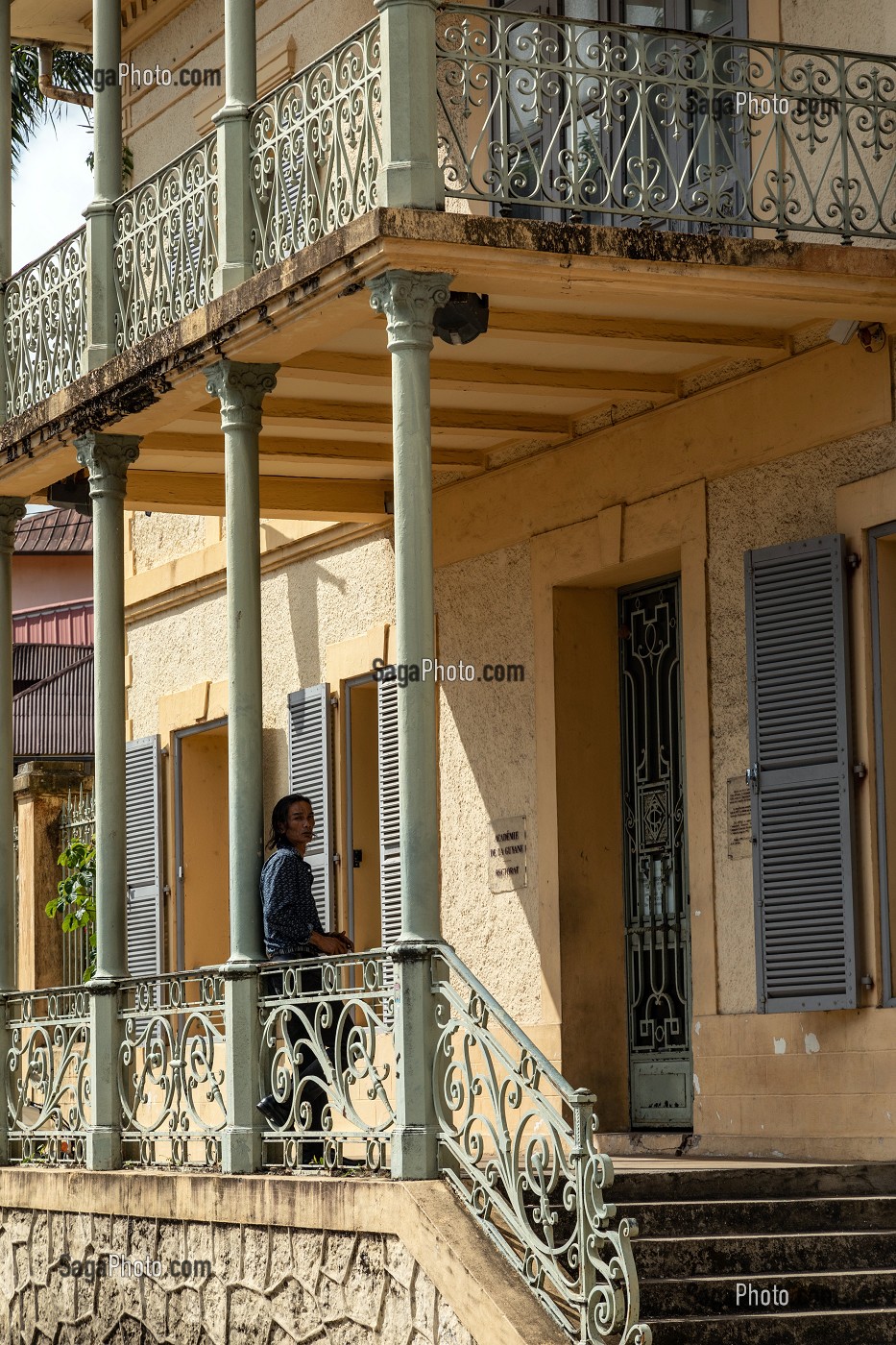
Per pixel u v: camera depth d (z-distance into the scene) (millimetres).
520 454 12766
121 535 11453
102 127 11914
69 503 13031
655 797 12172
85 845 17578
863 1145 10000
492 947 12836
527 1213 8250
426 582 8773
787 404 10812
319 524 14773
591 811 12328
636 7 11844
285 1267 9109
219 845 16391
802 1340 8008
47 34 17625
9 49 13234
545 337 10148
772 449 10898
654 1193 8977
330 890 14461
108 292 11680
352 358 10812
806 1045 10391
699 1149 10984
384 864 13875
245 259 10289
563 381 11266
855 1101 10086
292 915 10039
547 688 12398
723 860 11109
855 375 10398
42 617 34719
